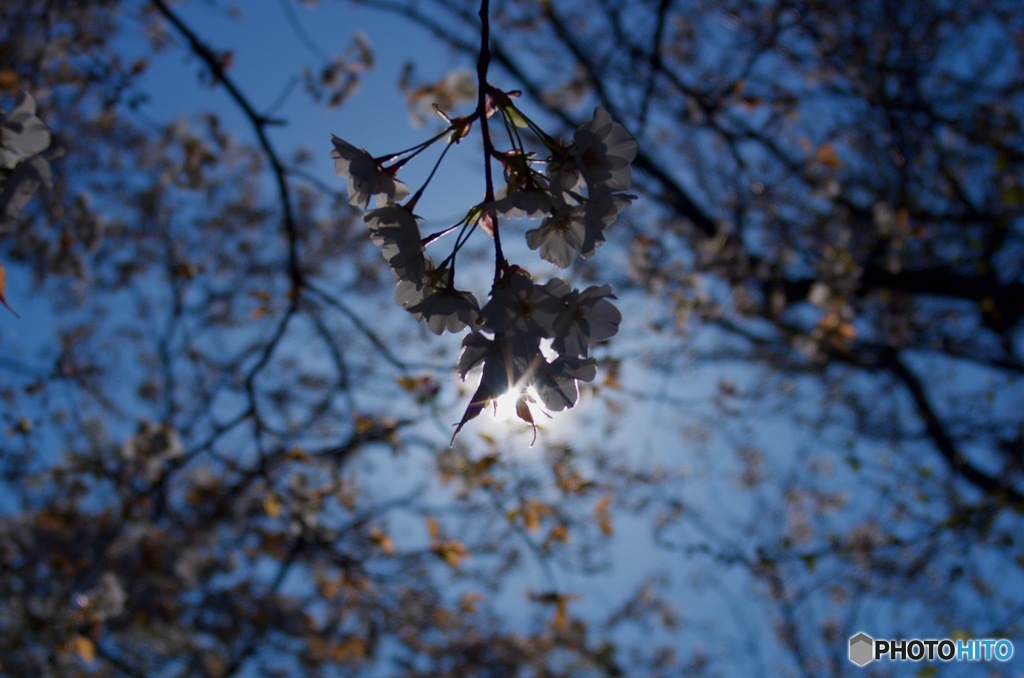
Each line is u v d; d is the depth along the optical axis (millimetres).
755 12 7055
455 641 7633
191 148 5703
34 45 5285
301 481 5238
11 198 1452
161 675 7336
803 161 7617
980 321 8203
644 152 8539
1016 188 6418
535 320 1232
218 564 6742
